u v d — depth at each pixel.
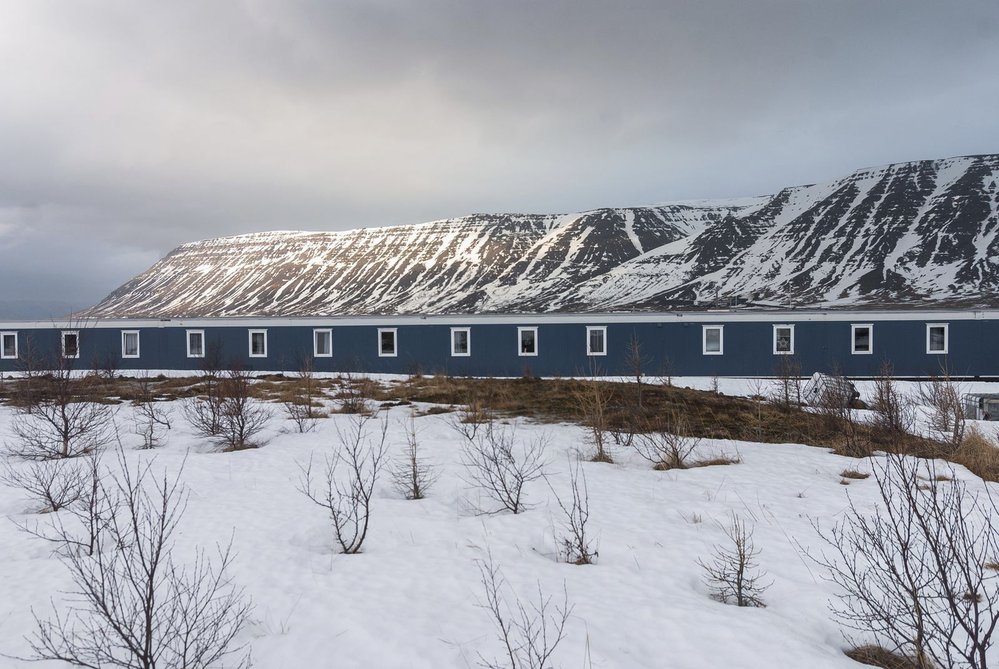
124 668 4.88
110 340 37.91
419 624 5.58
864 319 32.66
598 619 5.68
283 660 5.02
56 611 6.08
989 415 21.58
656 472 12.15
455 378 31.59
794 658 5.02
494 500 10.23
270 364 37.56
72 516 9.45
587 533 8.30
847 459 13.30
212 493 10.75
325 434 16.70
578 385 26.39
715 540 8.00
